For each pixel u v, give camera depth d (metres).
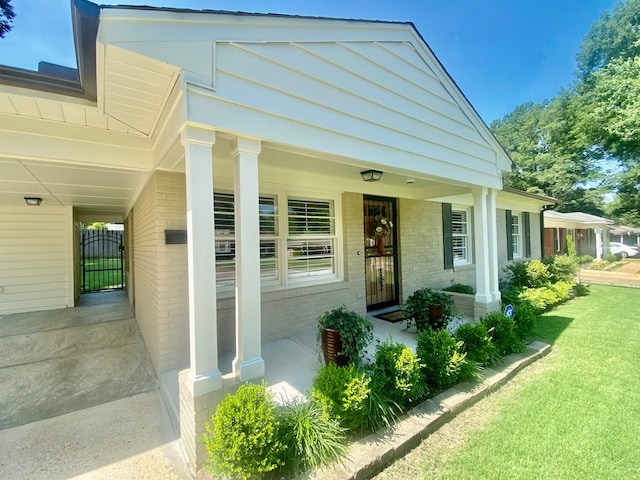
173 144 2.46
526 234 11.03
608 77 16.59
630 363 3.96
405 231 6.60
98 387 3.62
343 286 5.21
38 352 4.32
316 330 4.82
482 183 5.25
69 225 6.64
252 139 2.50
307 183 4.66
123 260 9.55
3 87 2.20
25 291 6.25
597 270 15.07
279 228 4.60
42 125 2.77
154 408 3.19
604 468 2.21
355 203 5.46
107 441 2.66
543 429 2.64
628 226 26.70
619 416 2.80
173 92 2.25
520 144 28.25
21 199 5.48
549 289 7.60
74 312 6.18
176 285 3.55
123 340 4.80
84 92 2.37
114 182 4.16
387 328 5.07
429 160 4.20
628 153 19.31
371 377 2.73
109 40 1.77
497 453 2.36
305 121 2.80
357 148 3.26
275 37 2.58
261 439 1.97
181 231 3.53
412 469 2.21
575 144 22.27
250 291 2.49
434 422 2.63
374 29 3.41
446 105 4.48
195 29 2.13
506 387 3.36
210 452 2.00
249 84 2.43
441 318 4.48
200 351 2.26
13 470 2.32
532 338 4.86
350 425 2.40
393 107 3.67
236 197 2.50
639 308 7.07
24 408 3.22
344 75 3.13
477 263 5.41
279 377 3.28
